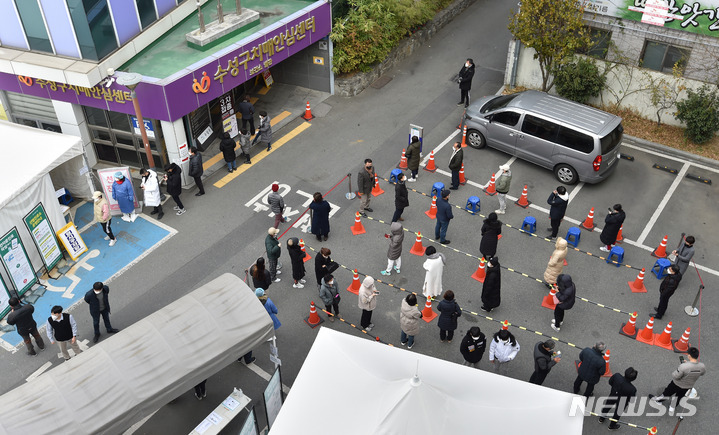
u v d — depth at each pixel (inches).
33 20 671.8
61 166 677.9
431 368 411.8
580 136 686.5
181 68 698.8
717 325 555.8
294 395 395.5
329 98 900.6
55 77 669.9
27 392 400.8
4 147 617.0
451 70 961.5
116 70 693.9
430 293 557.6
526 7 776.3
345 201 706.8
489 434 370.0
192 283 606.5
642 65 802.2
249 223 678.5
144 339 435.8
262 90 920.9
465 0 1131.3
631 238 652.1
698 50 749.9
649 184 727.1
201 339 443.5
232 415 448.5
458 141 804.0
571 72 812.0
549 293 581.3
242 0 869.2
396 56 971.9
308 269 619.5
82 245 639.1
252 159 779.4
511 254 633.6
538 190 720.3
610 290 592.7
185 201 712.4
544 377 478.6
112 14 674.8
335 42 871.1
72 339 516.4
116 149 753.6
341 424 374.3
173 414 488.7
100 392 405.1
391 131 828.0
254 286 556.7
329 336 434.6
